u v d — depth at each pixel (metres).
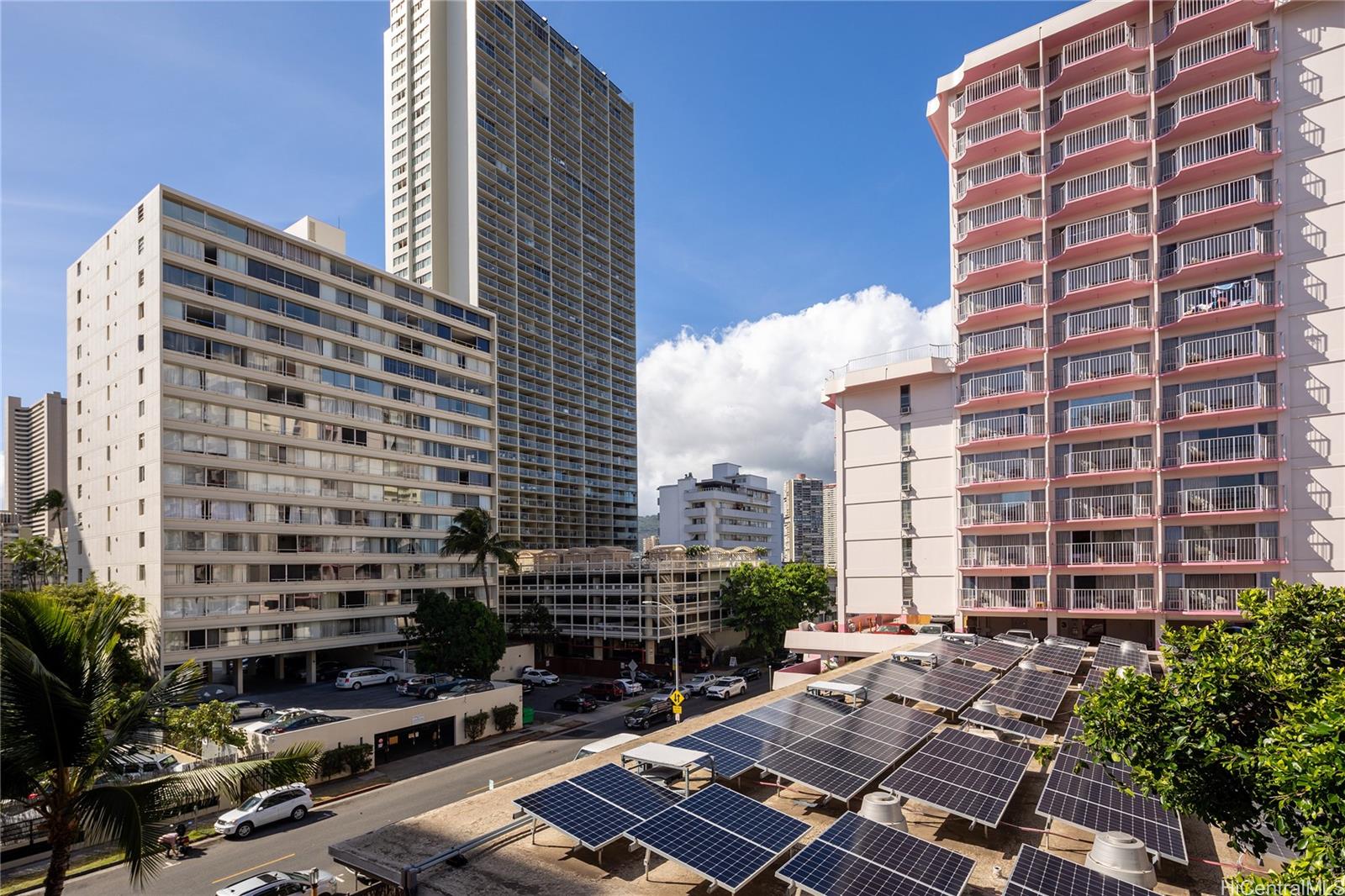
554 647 82.06
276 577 58.41
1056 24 44.50
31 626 13.50
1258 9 38.34
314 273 63.28
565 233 129.25
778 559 156.75
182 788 14.23
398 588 68.06
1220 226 39.25
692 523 138.50
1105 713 10.03
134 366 55.06
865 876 8.77
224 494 55.62
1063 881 8.95
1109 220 42.69
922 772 12.61
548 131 126.69
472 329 78.69
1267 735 8.68
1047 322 44.03
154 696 14.82
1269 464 36.84
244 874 25.77
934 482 48.34
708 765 12.42
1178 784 9.41
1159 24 42.06
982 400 45.38
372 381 68.00
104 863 26.98
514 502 112.06
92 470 60.31
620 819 9.97
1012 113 46.59
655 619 74.12
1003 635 37.25
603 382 134.75
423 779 39.09
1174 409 39.88
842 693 19.50
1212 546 38.12
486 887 8.96
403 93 115.56
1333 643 12.71
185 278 54.47
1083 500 42.03
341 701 49.12
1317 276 36.47
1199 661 10.27
